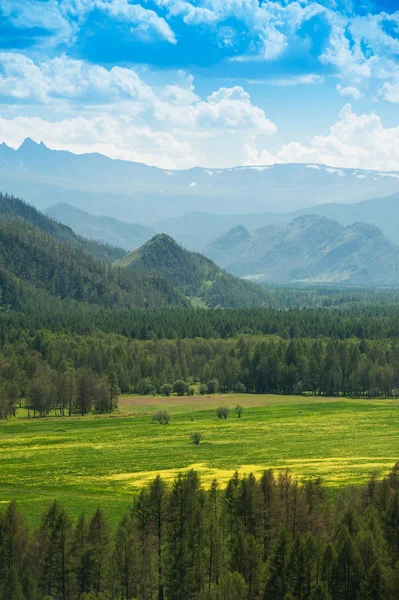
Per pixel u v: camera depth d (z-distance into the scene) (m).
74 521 110.81
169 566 91.12
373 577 85.25
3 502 128.50
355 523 96.44
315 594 84.44
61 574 90.12
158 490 98.06
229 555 92.25
